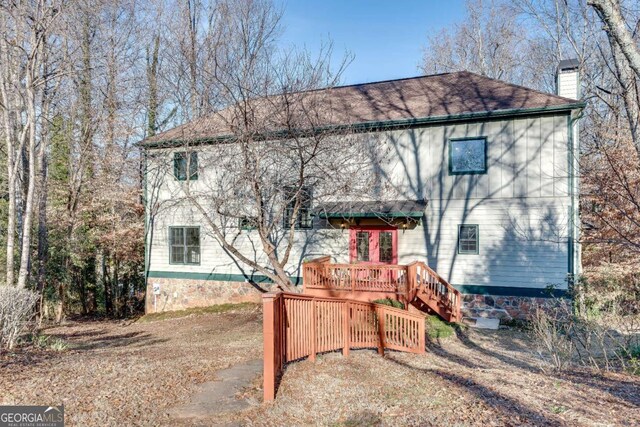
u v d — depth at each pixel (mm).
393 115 13367
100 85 17344
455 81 15141
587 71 19953
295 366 6480
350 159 11789
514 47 28281
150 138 15461
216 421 4453
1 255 16594
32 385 5137
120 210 18000
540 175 11797
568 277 11344
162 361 6984
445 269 12781
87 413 4395
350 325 7941
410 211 12148
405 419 4527
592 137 14805
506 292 12070
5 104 12945
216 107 11789
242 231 15180
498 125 12281
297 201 11992
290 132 10281
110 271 20812
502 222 12188
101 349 8953
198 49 12570
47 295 16953
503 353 9180
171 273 16078
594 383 5832
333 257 14125
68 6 13898
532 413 4516
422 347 8766
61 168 18656
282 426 4449
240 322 12938
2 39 12734
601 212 10805
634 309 9586
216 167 14352
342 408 4988
